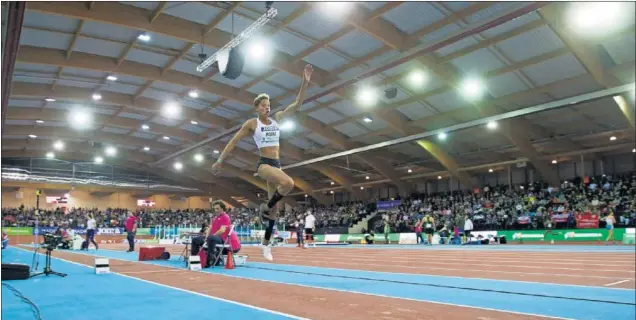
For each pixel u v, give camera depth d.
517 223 31.52
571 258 14.79
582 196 31.31
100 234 43.41
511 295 6.90
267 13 15.33
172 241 37.19
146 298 6.70
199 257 12.23
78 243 24.50
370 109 26.88
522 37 18.91
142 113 33.28
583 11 16.20
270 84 25.98
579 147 32.25
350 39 20.33
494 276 9.63
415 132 29.75
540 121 27.61
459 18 17.56
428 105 26.64
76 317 5.23
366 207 46.34
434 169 39.53
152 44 21.45
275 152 5.28
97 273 10.68
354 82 21.58
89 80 26.23
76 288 7.93
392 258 16.25
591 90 22.44
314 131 31.84
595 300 6.31
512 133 27.19
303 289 7.77
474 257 16.02
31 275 9.84
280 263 14.34
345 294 7.13
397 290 7.61
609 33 17.61
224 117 33.19
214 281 9.08
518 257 15.66
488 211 34.56
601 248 21.58
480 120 23.62
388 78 23.53
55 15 18.03
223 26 19.61
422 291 7.45
